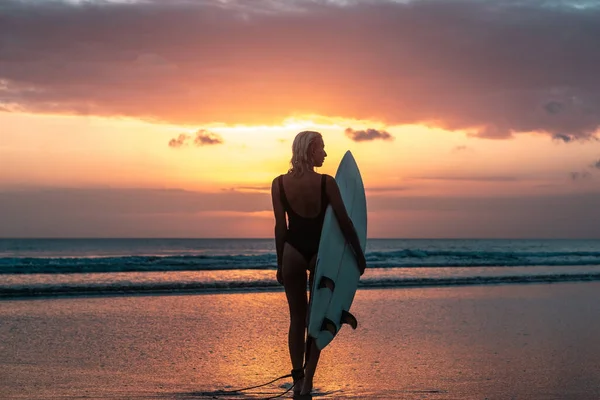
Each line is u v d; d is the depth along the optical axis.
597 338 7.20
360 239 4.29
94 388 4.41
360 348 6.25
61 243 97.38
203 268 18.25
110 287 11.81
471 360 5.69
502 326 8.02
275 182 4.16
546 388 4.62
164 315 8.62
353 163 4.59
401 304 10.28
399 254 29.50
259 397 4.16
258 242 114.50
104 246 82.38
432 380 4.79
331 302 3.93
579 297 12.08
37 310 8.89
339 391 4.34
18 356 5.63
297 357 4.20
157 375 4.90
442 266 22.25
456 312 9.36
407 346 6.41
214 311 9.17
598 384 4.82
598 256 32.06
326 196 4.08
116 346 6.22
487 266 22.59
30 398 4.09
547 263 24.67
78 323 7.75
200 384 4.58
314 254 4.08
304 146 4.08
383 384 4.61
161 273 16.41
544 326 8.09
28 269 16.25
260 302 10.46
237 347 6.29
